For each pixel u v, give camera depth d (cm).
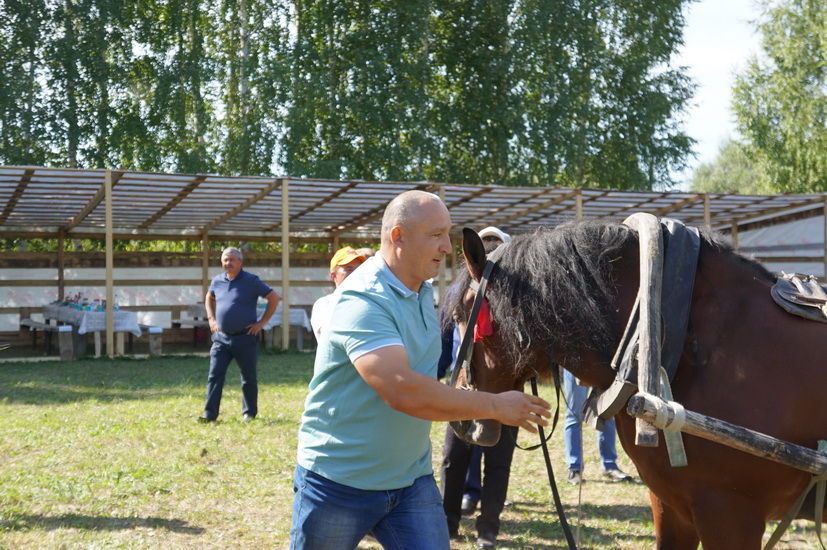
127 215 1931
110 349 1582
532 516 553
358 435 259
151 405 987
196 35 2445
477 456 557
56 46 2209
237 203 1827
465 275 320
